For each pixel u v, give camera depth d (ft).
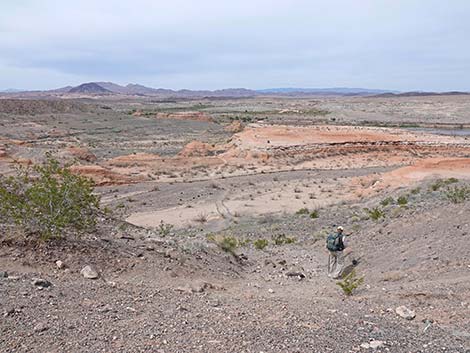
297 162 152.35
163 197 96.99
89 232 29.63
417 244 34.22
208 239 42.73
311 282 31.01
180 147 198.70
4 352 14.74
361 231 43.65
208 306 21.35
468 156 162.50
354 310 21.63
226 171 135.95
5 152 125.49
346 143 169.68
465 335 18.17
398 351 16.28
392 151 167.94
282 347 16.20
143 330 17.30
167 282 25.36
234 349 15.89
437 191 64.13
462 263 28.50
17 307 18.03
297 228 57.16
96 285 22.47
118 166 137.69
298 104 629.10
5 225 25.93
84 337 16.28
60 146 181.16
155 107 581.12
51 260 24.32
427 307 21.86
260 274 33.68
